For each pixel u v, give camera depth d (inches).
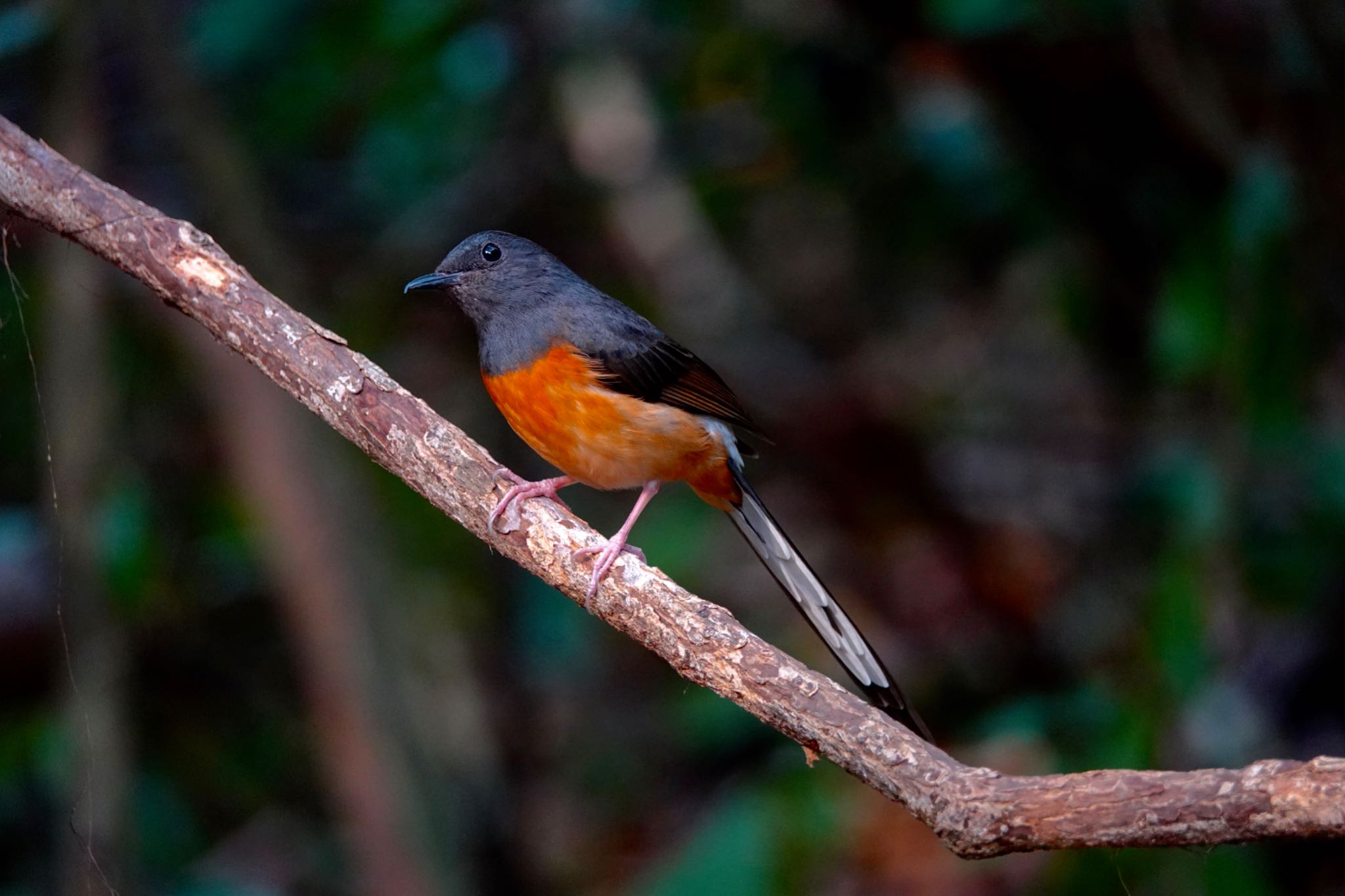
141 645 432.1
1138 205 469.1
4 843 425.7
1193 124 431.5
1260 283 408.5
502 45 526.6
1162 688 390.6
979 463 572.4
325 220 520.7
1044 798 214.8
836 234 614.9
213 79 485.1
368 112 505.7
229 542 447.8
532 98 543.8
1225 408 409.1
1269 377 410.6
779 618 566.9
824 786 405.7
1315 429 446.0
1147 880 372.2
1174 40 426.0
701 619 250.5
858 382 552.4
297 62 488.4
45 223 273.1
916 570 498.0
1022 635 479.2
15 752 407.8
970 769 225.3
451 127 524.4
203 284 272.7
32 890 418.9
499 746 498.3
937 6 435.8
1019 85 456.8
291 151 511.2
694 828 476.7
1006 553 492.7
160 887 432.8
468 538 482.0
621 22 552.1
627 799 524.1
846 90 511.2
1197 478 422.6
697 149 584.1
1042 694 451.5
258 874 456.1
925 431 559.5
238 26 480.7
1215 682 402.9
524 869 491.8
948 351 617.0
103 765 374.6
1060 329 533.0
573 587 266.1
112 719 378.3
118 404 417.4
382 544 413.7
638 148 575.5
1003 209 502.0
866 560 506.3
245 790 466.0
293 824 470.6
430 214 527.2
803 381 565.9
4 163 271.0
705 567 569.0
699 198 583.2
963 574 490.0
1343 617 432.5
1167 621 397.1
